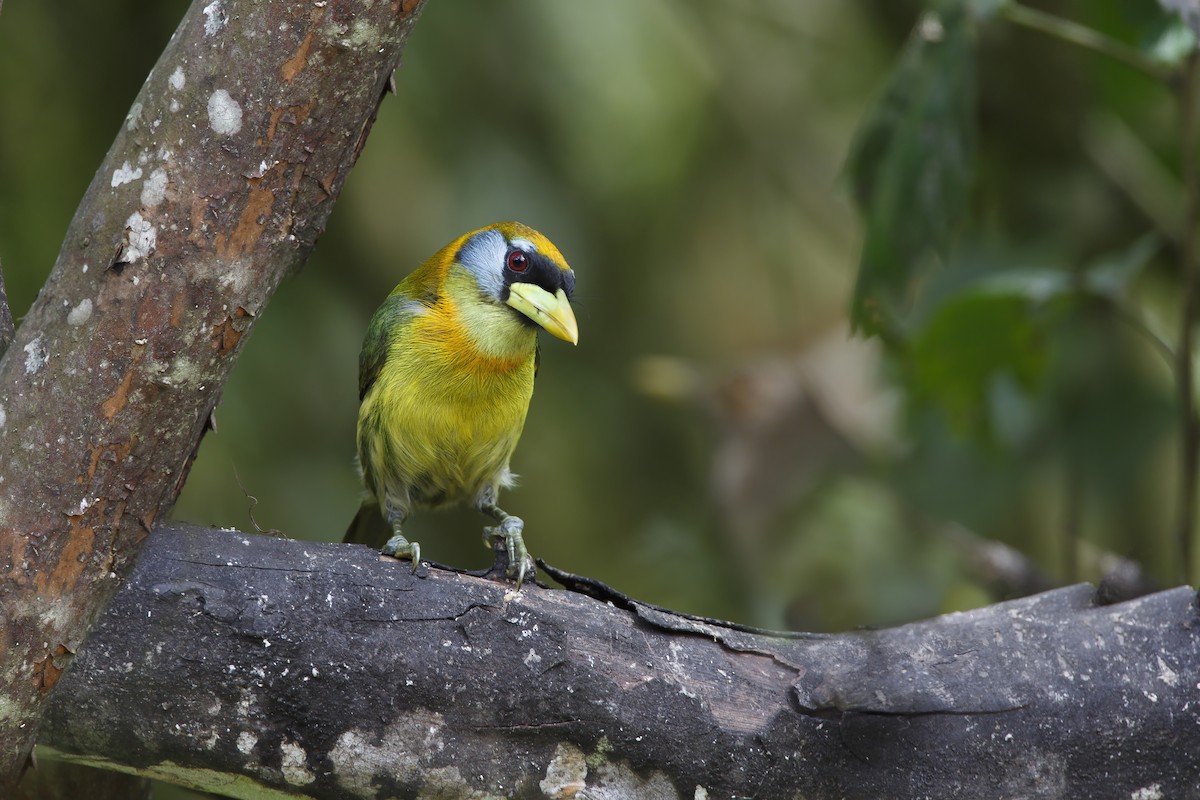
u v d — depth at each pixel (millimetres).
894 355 10703
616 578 13711
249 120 4340
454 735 5074
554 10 13938
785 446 12969
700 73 14680
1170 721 5238
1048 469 12086
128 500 4496
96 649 4859
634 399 14852
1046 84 11594
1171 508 12352
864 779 5234
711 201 15039
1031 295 9234
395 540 7676
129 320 4371
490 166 13445
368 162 13523
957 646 5367
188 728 4938
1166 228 11383
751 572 12359
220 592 4953
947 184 8555
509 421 8297
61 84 12328
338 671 4980
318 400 12859
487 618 5137
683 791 5211
